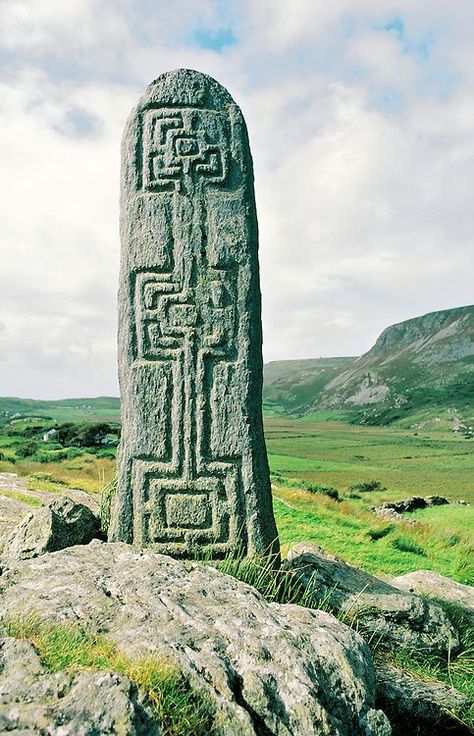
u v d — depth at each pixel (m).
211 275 6.95
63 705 2.94
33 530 6.53
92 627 4.00
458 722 4.59
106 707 2.95
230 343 6.88
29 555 6.30
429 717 4.59
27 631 3.89
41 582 4.72
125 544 5.77
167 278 6.93
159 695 3.22
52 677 3.17
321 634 4.31
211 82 7.28
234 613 4.37
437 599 7.21
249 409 6.81
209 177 7.07
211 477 6.70
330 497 24.92
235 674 3.70
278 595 5.92
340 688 3.95
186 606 4.40
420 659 5.75
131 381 6.86
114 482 7.34
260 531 6.61
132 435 6.79
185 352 6.84
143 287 6.95
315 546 7.56
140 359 6.89
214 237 6.99
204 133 7.12
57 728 2.81
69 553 5.44
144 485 6.71
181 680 3.42
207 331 6.87
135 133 7.17
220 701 3.39
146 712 3.02
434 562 12.92
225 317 6.91
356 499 26.77
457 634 6.08
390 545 14.08
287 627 4.33
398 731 4.44
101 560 5.27
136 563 5.19
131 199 7.08
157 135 7.13
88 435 37.31
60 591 4.49
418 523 18.39
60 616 4.10
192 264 6.93
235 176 7.12
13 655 3.46
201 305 6.89
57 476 19.62
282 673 3.78
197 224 6.99
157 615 4.17
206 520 6.64
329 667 4.03
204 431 6.74
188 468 6.71
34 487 13.27
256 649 3.91
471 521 19.98
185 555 6.57
